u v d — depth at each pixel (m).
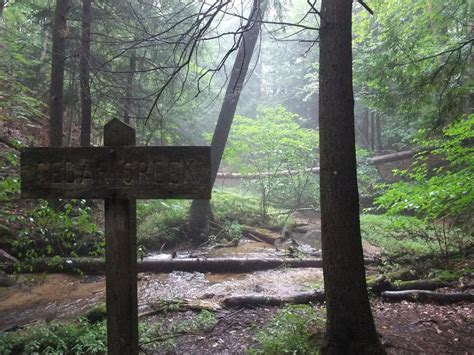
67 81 12.76
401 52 7.97
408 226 10.54
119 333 3.03
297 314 5.48
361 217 13.76
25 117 13.30
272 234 12.20
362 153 18.27
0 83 13.20
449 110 7.00
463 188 6.76
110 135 3.07
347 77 3.85
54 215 5.26
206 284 7.98
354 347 3.79
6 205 7.87
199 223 11.82
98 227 10.12
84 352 4.59
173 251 10.71
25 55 13.51
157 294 7.25
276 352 4.50
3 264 7.41
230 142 15.72
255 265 9.01
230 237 11.99
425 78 7.02
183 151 2.95
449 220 10.73
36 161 3.16
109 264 3.06
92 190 3.08
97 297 7.21
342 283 3.82
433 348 4.55
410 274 7.25
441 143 8.56
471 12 7.78
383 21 9.16
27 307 6.73
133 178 3.02
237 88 11.81
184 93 12.30
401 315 5.62
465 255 8.13
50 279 8.17
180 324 5.42
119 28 10.58
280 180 15.03
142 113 11.84
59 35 10.19
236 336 5.16
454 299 6.01
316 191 15.98
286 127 14.60
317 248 11.33
